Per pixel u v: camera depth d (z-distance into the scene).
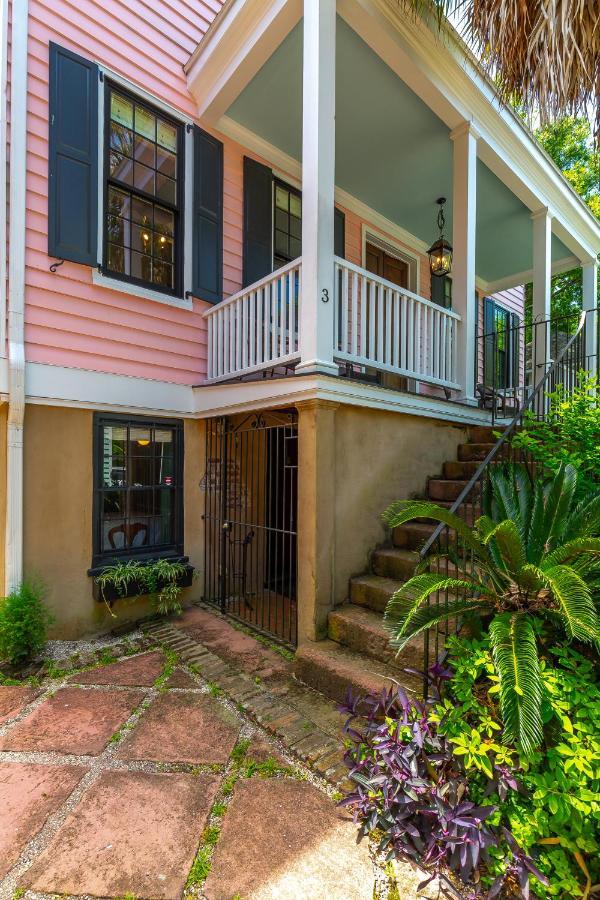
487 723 1.79
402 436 4.07
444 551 3.27
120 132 4.10
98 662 3.35
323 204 3.32
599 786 1.62
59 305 3.70
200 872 1.67
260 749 2.37
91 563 3.87
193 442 4.59
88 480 3.87
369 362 3.71
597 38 2.64
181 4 4.46
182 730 2.53
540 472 3.52
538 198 5.76
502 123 4.79
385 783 1.77
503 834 1.63
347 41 3.78
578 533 2.30
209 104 4.45
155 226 4.37
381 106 4.48
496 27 2.91
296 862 1.71
